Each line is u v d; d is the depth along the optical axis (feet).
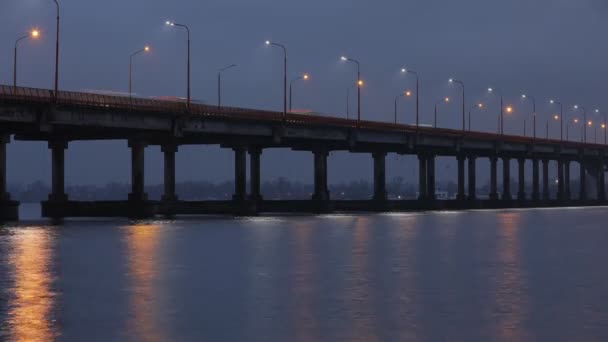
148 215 411.75
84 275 132.26
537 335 82.28
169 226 308.60
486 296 107.76
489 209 642.63
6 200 353.51
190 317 92.43
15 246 197.47
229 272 136.26
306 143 525.34
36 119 337.11
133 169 410.72
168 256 168.04
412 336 82.07
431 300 104.37
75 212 418.72
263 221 362.94
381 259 159.84
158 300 104.83
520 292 111.45
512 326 86.89
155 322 89.61
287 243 207.00
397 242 210.18
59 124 346.13
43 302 103.19
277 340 80.38
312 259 160.04
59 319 91.30
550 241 214.28
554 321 89.66
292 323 88.84
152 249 187.93
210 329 85.61
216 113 419.54
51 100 336.29
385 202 565.53
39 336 82.28
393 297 106.93
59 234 250.37
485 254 171.83
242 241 215.72
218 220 377.30
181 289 114.93
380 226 305.94
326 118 491.31
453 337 81.51
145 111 381.19
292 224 327.67
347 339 80.74
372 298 106.11
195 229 281.54
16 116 329.11
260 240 219.61
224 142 472.44
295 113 502.79
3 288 116.16
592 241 214.48
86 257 165.37
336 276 129.90
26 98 328.08
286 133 467.11
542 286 117.60
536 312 95.25
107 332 84.17
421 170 623.77
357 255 169.68
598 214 479.41
